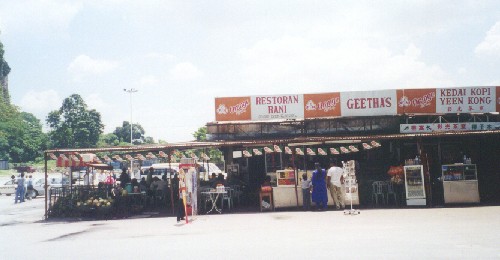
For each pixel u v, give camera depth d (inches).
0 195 1330.0
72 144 3954.2
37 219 654.5
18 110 4923.7
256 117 797.2
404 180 650.8
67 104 4195.4
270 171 879.7
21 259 347.6
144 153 774.5
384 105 783.1
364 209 620.4
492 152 757.9
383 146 792.9
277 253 331.3
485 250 319.3
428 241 359.6
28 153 3676.2
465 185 634.8
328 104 791.7
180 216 565.3
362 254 316.5
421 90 781.9
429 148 784.3
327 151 802.8
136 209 701.3
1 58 4872.0
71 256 353.4
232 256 327.0
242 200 802.8
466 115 792.9
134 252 360.8
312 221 514.3
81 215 651.5
